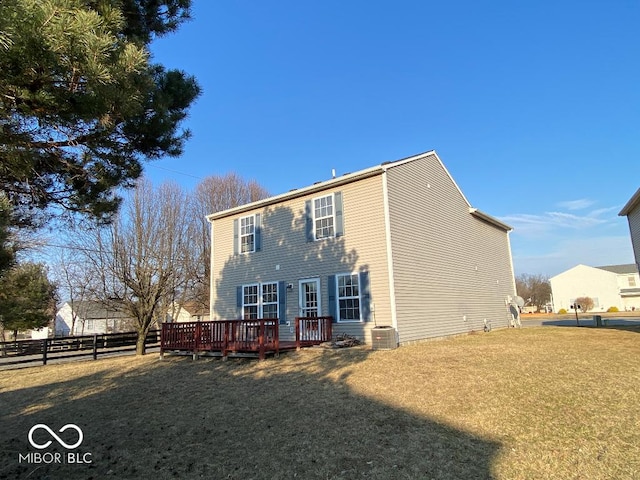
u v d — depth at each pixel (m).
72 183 4.82
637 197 14.96
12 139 3.49
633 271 49.25
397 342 11.95
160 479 4.16
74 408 7.32
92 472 4.41
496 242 21.25
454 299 15.80
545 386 6.86
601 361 8.79
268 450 4.81
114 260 18.22
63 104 3.22
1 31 2.48
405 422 5.51
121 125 4.30
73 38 2.72
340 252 13.77
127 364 12.51
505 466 4.16
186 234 25.47
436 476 3.99
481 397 6.41
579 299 46.09
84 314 36.25
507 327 20.12
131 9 4.59
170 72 5.11
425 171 15.41
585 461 4.20
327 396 6.96
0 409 7.59
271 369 9.68
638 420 5.21
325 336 13.19
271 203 16.11
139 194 20.34
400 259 12.95
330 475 4.10
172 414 6.53
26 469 4.53
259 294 15.96
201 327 12.51
